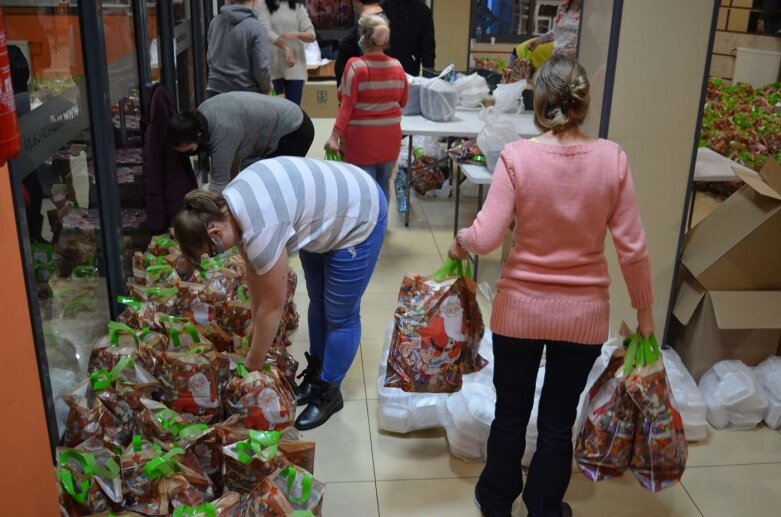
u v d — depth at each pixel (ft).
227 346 8.07
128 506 5.93
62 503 5.77
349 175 7.65
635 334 6.53
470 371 7.79
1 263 3.85
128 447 6.41
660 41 8.54
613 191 5.73
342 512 7.22
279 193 6.78
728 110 17.75
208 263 9.45
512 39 24.21
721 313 8.71
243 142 10.70
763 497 7.59
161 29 12.25
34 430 4.31
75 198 7.61
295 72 19.22
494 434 6.64
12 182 5.54
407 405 8.32
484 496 6.98
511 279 6.05
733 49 22.08
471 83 15.65
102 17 7.97
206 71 17.93
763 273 8.94
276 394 7.07
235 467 6.25
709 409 8.73
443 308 7.36
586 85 5.69
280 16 18.62
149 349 7.27
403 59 16.72
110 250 8.54
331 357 8.41
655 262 9.42
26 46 6.18
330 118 24.08
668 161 9.03
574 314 5.88
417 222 15.40
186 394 7.07
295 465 6.38
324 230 7.35
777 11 20.49
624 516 7.29
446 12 23.41
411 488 7.59
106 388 6.77
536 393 8.13
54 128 6.84
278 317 6.98
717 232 9.21
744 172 9.37
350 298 7.98
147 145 10.25
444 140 18.17
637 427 6.63
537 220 5.82
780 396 8.62
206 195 6.29
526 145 5.85
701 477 7.88
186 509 5.75
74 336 7.52
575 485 7.73
